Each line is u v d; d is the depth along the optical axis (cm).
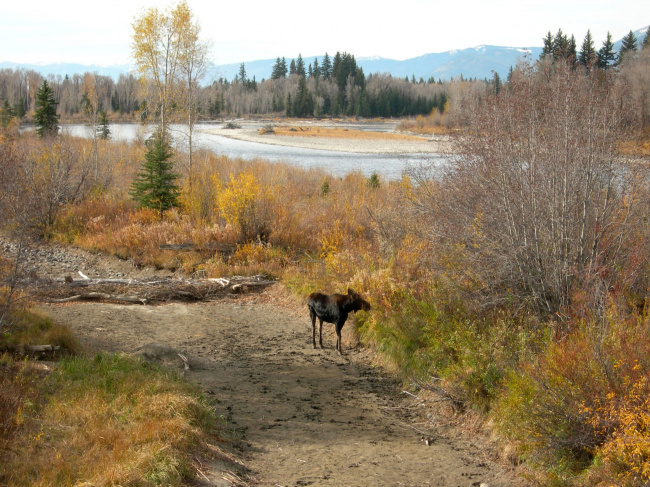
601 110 891
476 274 943
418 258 1257
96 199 2448
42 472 475
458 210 1070
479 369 798
